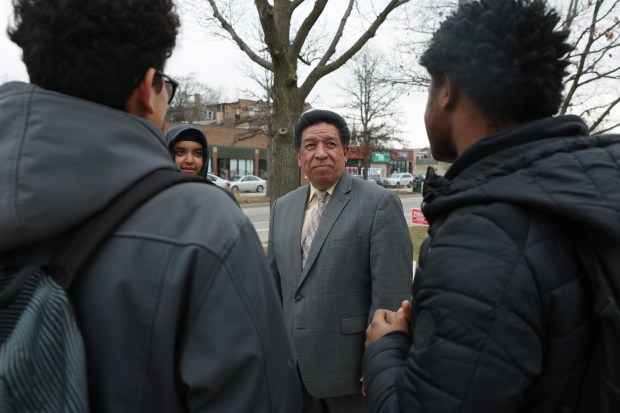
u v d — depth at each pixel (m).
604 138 0.96
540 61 0.99
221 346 0.84
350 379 2.13
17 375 0.75
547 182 0.89
